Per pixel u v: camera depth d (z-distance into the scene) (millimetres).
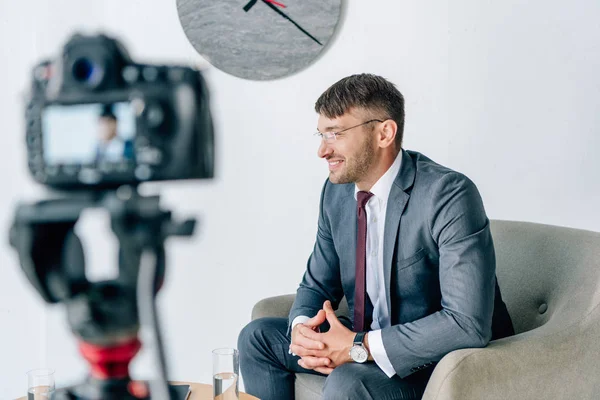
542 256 1911
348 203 1953
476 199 1737
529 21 2586
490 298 1634
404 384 1662
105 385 514
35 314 2576
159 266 478
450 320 1598
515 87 2611
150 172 464
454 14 2574
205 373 2689
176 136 464
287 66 2559
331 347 1712
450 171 1786
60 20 2492
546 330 1614
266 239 2654
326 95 1823
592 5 2582
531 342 1549
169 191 2600
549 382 1551
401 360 1639
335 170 1843
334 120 1795
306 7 2527
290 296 2152
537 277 1899
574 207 2656
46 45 2486
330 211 1989
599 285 1661
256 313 2088
